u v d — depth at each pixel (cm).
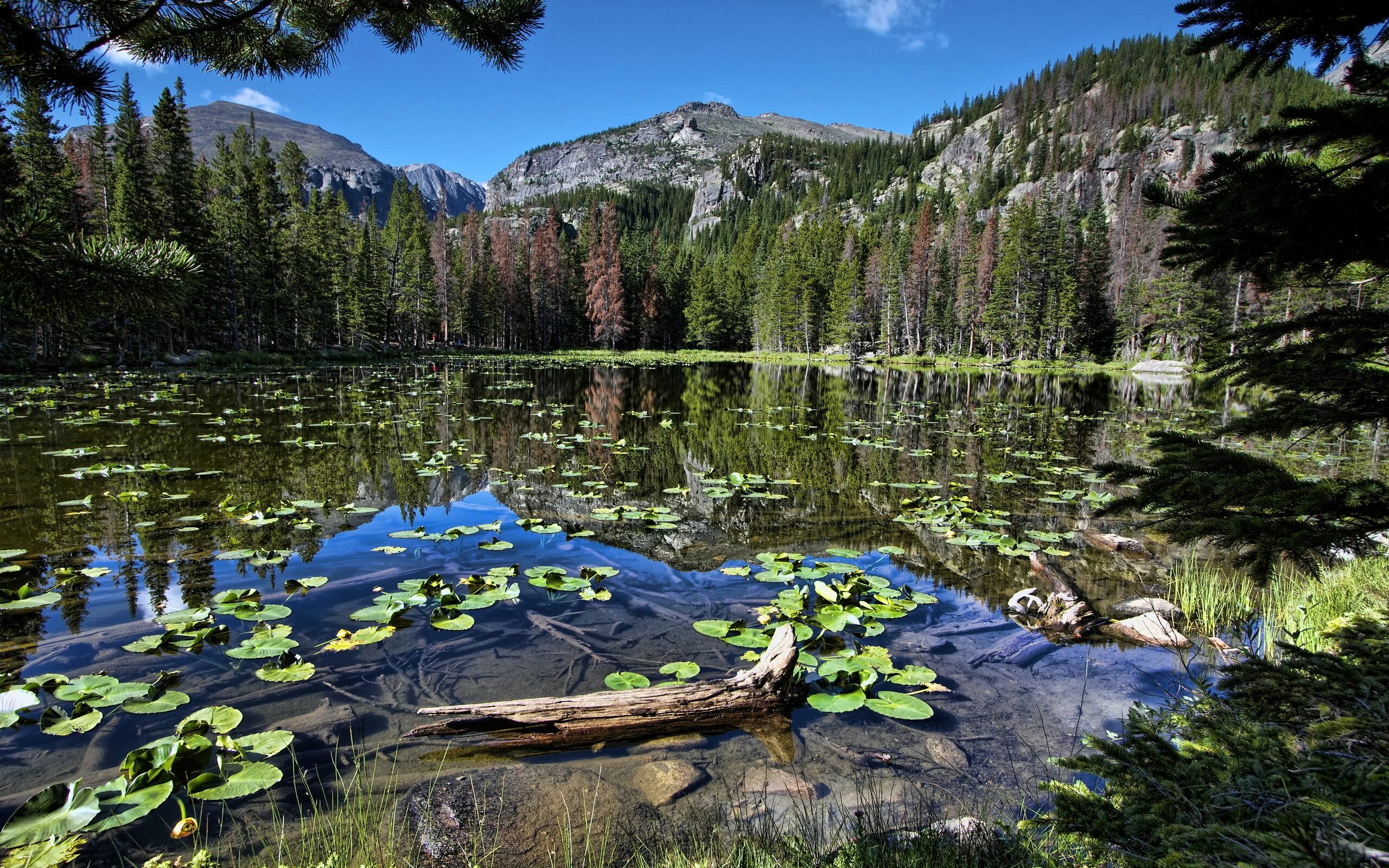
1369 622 260
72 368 2566
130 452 1014
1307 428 202
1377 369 187
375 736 320
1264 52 214
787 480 977
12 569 516
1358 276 210
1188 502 213
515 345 6412
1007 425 1662
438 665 394
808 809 275
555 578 525
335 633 430
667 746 322
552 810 271
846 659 402
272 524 672
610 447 1221
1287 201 179
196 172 3778
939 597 532
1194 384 3384
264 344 4097
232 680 364
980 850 224
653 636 441
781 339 7038
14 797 264
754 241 9269
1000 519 773
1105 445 1350
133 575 520
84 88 233
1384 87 190
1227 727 224
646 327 7175
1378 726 181
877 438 1402
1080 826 193
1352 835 141
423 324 5406
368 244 4928
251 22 263
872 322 6638
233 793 262
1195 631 462
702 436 1393
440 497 814
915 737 333
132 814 246
